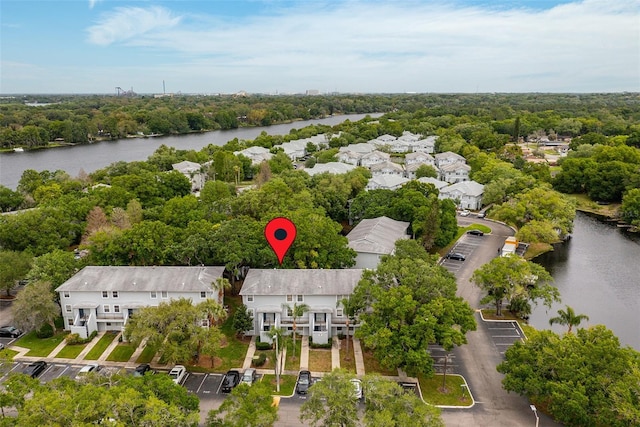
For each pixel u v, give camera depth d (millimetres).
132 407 37000
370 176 142625
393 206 98250
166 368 57250
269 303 63812
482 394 52344
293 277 65500
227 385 52250
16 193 118125
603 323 73125
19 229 82438
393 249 79812
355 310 59188
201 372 56188
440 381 54781
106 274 65938
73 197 105188
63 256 70188
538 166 155625
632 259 101062
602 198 144750
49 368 56812
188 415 39312
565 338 50000
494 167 146375
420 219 93438
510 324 68938
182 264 76750
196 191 151875
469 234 111562
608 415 42406
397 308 53062
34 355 59688
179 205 95438
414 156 184000
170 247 73000
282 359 58969
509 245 95062
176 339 54000
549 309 77500
